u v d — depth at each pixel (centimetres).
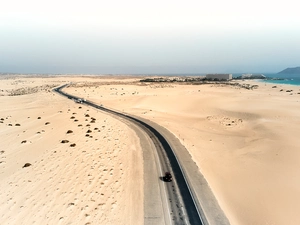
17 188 3058
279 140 5228
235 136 5903
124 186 3173
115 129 5794
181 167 3791
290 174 3653
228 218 2633
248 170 3838
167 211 2702
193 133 6025
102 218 2530
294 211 2794
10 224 2400
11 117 7394
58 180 3253
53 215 2536
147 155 4234
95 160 3903
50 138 5059
